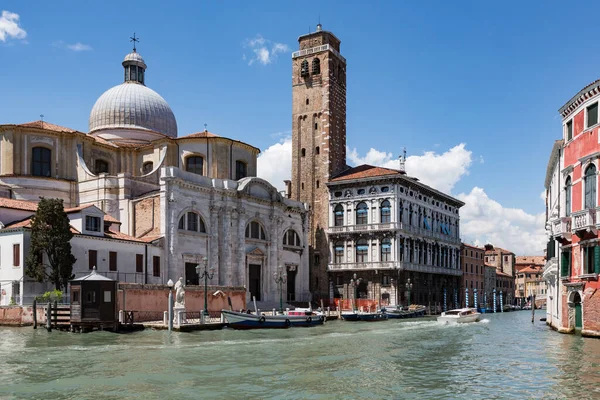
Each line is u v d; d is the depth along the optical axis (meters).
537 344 35.25
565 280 39.72
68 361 29.34
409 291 80.94
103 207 65.44
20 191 64.44
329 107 89.06
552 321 49.53
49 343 37.03
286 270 80.31
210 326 47.91
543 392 21.61
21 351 33.09
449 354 32.78
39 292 49.94
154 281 60.28
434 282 94.62
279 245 78.62
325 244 87.38
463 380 24.34
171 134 82.31
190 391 22.31
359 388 22.88
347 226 85.38
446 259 99.19
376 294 82.38
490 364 28.61
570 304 39.12
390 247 81.75
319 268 87.62
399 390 22.47
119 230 63.69
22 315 47.31
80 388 22.83
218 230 69.50
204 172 72.62
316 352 33.62
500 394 21.47
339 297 85.56
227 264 69.38
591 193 35.69
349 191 86.12
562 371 25.59
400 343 38.88
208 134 74.38
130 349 34.19
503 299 135.12
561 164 41.31
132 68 84.25
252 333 46.16
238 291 61.47
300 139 91.12
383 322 64.12
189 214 65.94
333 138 89.62
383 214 83.12
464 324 60.19
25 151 65.81
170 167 63.25
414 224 87.31
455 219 105.44
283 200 80.81
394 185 82.25
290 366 28.12
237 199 71.75
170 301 44.78
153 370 26.75
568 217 38.59
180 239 63.91
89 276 44.41
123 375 25.47
